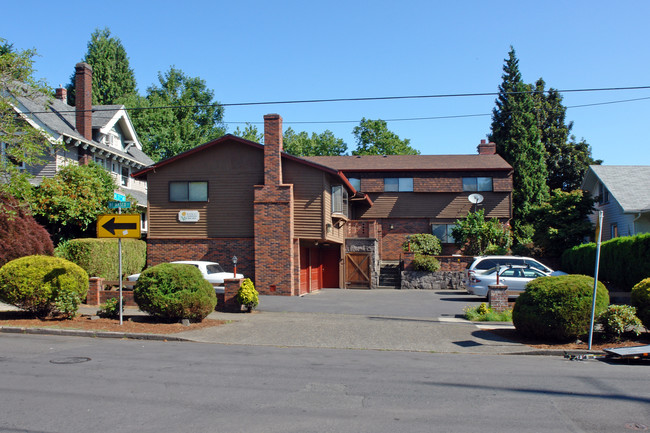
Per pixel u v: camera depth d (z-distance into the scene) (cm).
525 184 4262
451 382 838
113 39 6162
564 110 5256
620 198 2745
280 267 2339
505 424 624
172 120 5344
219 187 2495
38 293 1380
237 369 915
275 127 2400
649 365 1020
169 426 602
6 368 887
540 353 1150
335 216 2605
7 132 1973
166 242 2512
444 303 2078
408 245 3111
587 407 698
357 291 2725
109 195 2566
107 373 859
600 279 2253
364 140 6109
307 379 846
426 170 3569
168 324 1412
